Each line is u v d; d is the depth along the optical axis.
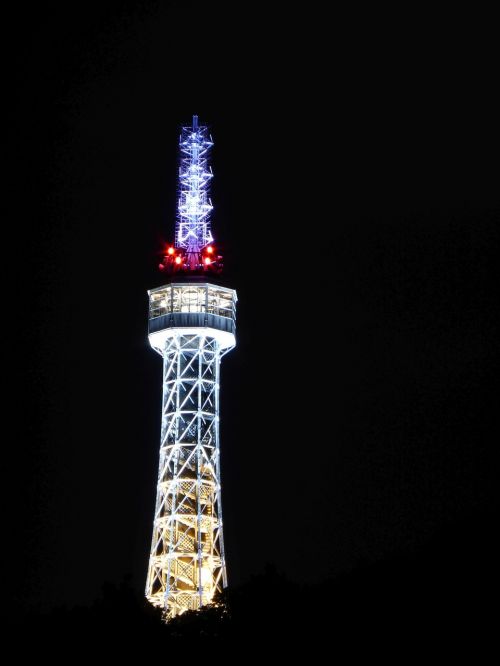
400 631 153.00
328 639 155.25
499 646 147.00
